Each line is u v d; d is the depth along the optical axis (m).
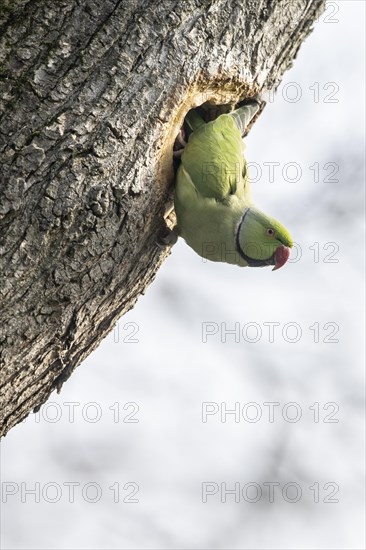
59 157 8.09
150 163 8.83
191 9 8.88
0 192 7.93
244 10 9.62
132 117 8.48
